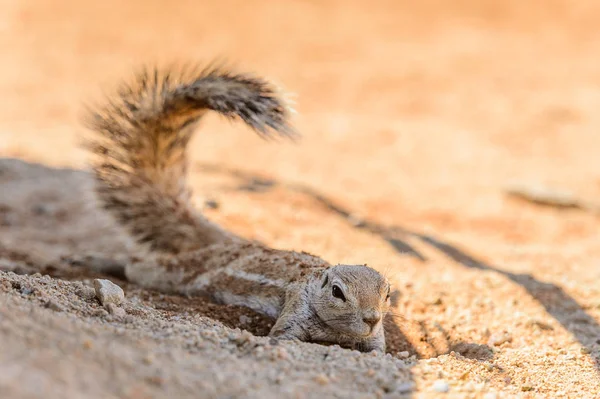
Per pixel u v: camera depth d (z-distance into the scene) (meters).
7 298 9.32
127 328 9.86
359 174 29.33
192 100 14.82
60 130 31.64
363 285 11.38
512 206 26.53
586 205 26.61
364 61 49.81
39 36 50.12
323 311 11.53
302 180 27.50
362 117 38.41
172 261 14.55
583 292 16.45
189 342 9.59
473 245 21.48
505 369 11.61
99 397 7.05
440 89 44.47
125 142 15.79
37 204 21.94
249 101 13.88
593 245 22.28
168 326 10.20
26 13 55.38
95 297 11.17
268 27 57.09
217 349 9.62
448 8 65.75
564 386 11.17
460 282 16.73
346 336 11.80
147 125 15.59
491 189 28.41
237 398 8.05
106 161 15.93
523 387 10.92
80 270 15.38
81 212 21.33
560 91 44.84
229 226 19.50
